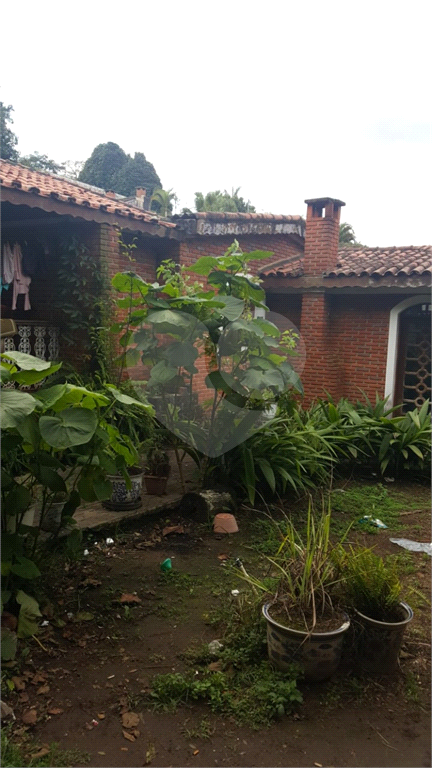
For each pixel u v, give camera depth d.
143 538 4.21
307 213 8.81
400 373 8.75
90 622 3.01
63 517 3.16
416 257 8.98
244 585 3.47
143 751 2.12
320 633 2.45
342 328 8.98
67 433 2.63
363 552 2.90
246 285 4.43
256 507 4.98
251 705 2.37
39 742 2.14
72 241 6.97
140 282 3.89
